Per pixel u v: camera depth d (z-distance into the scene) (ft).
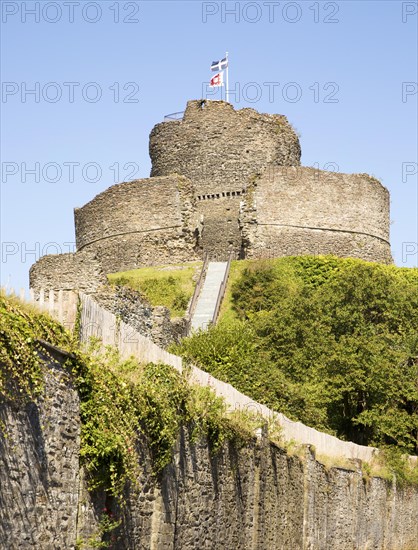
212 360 126.93
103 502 51.01
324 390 149.38
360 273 177.27
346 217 268.21
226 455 72.28
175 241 254.47
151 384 59.98
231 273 231.71
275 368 136.26
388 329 172.35
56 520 45.96
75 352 48.98
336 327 167.73
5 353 42.01
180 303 214.69
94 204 267.18
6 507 41.52
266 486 80.94
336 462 107.45
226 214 274.77
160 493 58.75
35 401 44.45
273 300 214.28
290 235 260.62
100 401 50.75
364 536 113.39
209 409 68.54
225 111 279.69
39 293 59.47
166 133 283.59
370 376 153.79
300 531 91.20
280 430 89.10
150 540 57.72
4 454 41.57
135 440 55.06
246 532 76.13
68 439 47.83
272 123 282.15
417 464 145.48
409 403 164.55
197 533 65.36
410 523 136.26
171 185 257.34
